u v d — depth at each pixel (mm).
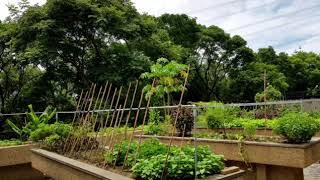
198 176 3848
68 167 5273
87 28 14148
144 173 3975
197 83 26953
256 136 7570
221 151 7238
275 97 16266
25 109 15367
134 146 4992
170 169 3857
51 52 13172
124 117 11805
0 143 8391
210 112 8406
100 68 14172
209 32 25672
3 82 15906
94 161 5395
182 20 25188
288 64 33656
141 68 13914
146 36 15508
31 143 8297
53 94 15523
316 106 10547
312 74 34469
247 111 11438
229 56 27016
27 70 15828
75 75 15391
